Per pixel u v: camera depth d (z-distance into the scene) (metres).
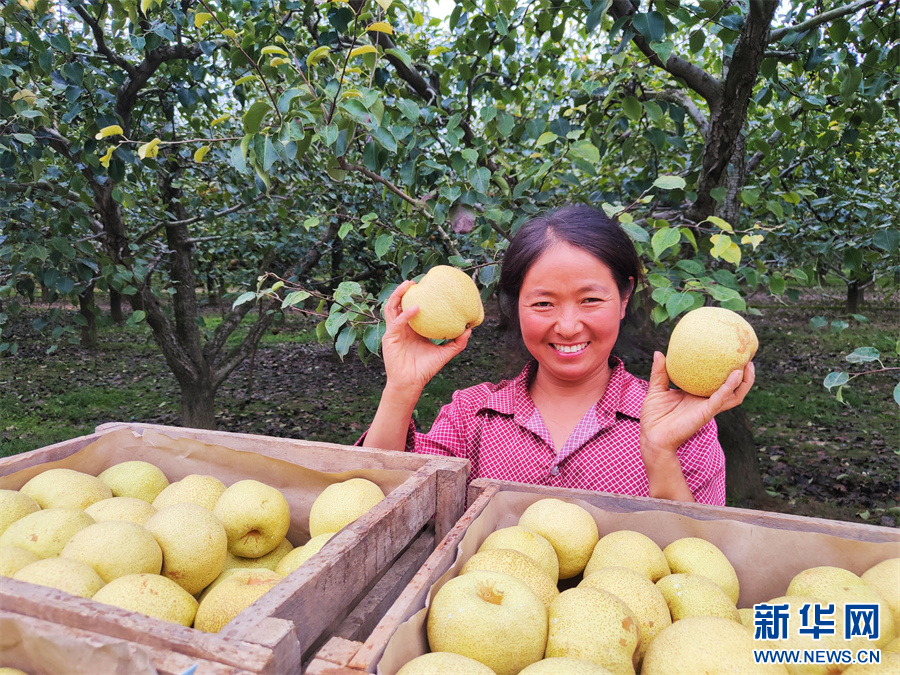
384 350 1.56
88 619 0.67
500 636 0.79
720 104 2.69
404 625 0.75
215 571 1.15
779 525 1.08
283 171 4.36
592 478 1.63
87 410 8.00
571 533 1.12
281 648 0.63
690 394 1.32
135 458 1.52
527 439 1.72
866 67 2.73
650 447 1.34
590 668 0.75
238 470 1.43
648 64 2.56
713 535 1.12
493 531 1.18
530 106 4.07
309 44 3.65
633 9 2.35
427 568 0.88
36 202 4.03
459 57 3.10
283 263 6.83
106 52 3.50
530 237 1.55
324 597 0.78
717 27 2.46
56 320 3.93
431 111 2.52
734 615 0.95
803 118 3.18
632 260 1.60
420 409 7.78
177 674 0.59
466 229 2.14
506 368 2.08
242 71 3.32
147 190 5.22
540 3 2.73
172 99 4.06
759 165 4.06
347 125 1.90
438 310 1.49
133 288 3.70
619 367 1.79
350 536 0.87
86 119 3.48
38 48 2.86
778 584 1.07
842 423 6.97
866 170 4.05
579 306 1.51
